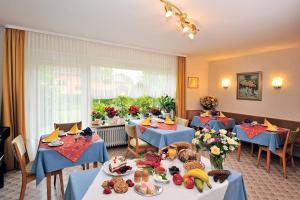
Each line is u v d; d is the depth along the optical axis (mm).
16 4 2174
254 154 3912
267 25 2672
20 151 2037
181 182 1268
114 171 1398
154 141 2967
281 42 3547
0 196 2234
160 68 4660
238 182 1405
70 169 2982
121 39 3541
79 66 3582
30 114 3139
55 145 2125
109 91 3953
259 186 2592
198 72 5492
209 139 1468
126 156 3377
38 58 3189
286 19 2449
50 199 2027
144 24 2740
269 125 3385
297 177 2869
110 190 1149
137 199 1097
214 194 1222
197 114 5289
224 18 2428
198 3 2039
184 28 2430
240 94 4867
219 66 5414
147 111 4434
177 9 2100
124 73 4133
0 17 2582
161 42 3703
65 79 3447
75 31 3119
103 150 2326
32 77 3148
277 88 4148
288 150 3039
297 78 3840
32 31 3098
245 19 2453
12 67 2959
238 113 4902
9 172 2857
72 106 3533
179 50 4359
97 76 3801
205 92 5652
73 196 1174
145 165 1523
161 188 1207
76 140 2326
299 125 3729
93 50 3732
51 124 3326
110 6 2178
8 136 2668
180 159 1660
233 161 3514
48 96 3303
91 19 2584
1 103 2979
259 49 4129
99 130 3814
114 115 3848
